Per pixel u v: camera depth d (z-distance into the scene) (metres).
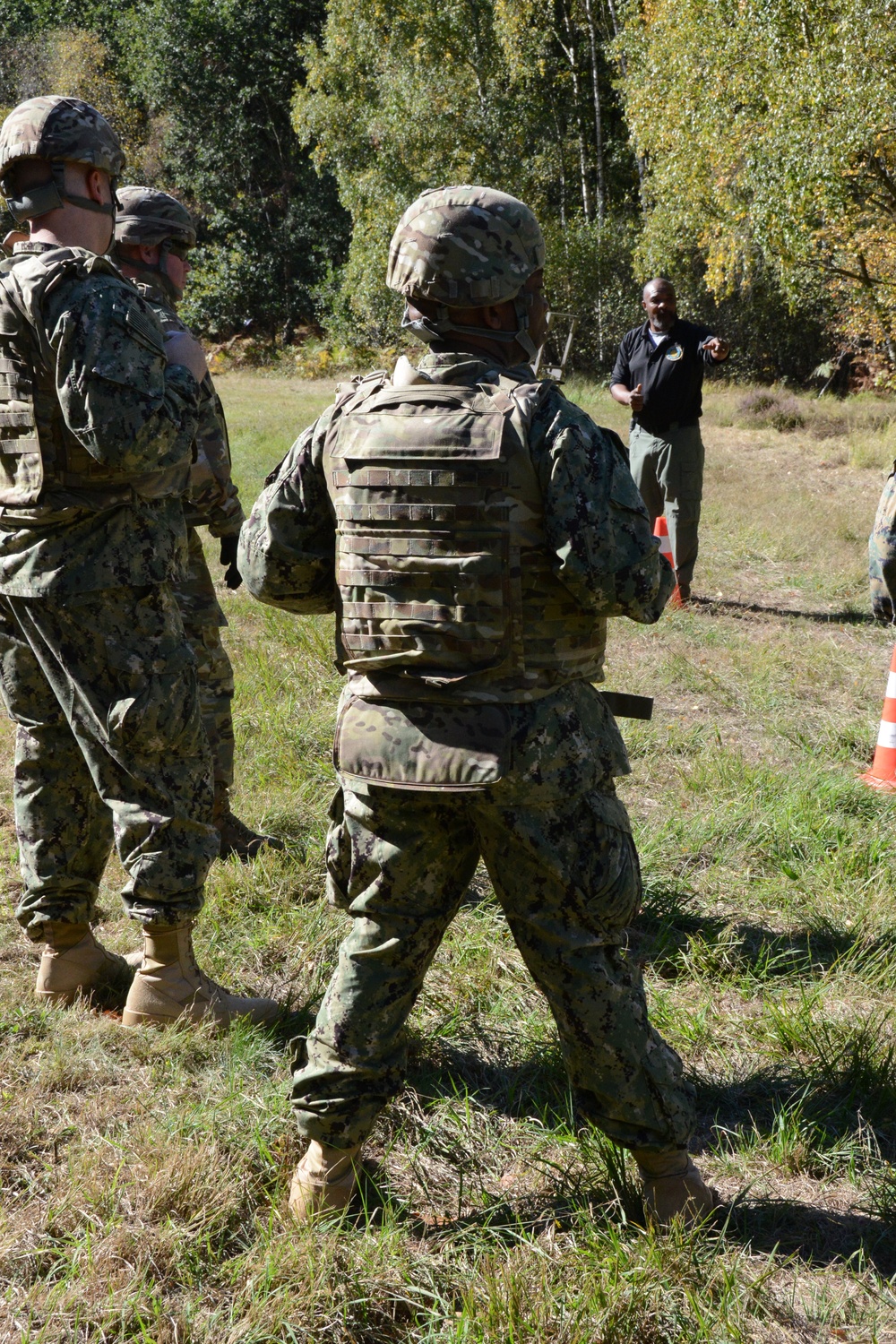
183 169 39.31
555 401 1.97
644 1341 1.99
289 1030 2.93
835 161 15.04
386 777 2.03
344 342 31.95
